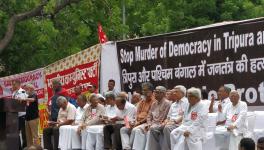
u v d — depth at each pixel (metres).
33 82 23.05
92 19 27.19
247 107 15.91
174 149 14.94
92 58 20.50
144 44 18.88
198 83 17.30
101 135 17.14
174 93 15.63
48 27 25.94
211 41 16.94
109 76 19.95
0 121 14.43
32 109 19.12
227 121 15.02
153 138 15.66
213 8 34.50
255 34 15.88
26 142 19.19
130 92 19.33
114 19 26.83
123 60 19.53
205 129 14.87
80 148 17.75
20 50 27.69
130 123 16.52
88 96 19.53
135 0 29.28
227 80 16.53
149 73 18.73
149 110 16.33
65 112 18.31
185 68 17.66
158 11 29.80
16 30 27.09
